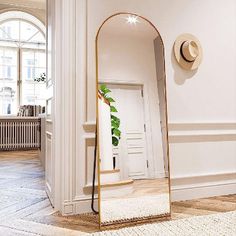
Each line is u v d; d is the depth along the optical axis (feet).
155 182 6.47
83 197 6.47
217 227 5.42
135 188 6.29
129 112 6.64
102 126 6.30
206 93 8.02
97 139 6.12
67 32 6.45
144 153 6.51
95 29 6.78
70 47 6.47
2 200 7.57
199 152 7.84
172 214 6.37
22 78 21.24
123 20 6.78
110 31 6.60
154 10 7.49
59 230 5.44
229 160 8.25
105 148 6.22
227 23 8.43
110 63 6.52
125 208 5.95
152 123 6.81
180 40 7.70
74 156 6.44
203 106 7.96
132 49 6.81
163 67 7.09
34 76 21.50
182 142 7.64
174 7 7.74
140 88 6.80
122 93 6.61
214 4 8.27
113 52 6.58
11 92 20.89
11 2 20.01
